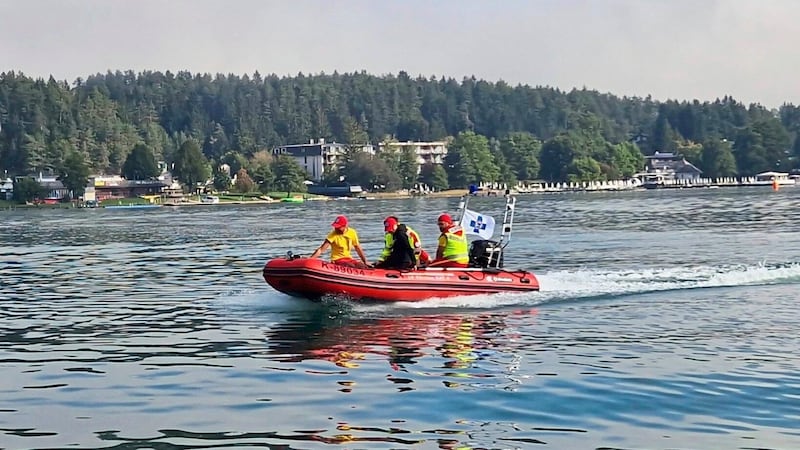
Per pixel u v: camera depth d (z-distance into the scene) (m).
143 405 11.05
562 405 10.75
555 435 9.66
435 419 10.27
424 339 14.99
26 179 138.00
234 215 84.31
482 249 20.14
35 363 13.55
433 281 18.61
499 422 10.12
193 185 152.75
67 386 12.05
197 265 30.14
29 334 16.22
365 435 9.73
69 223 74.25
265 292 21.67
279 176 154.50
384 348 14.27
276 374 12.55
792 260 28.14
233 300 20.27
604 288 20.83
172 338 15.53
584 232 44.88
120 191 148.12
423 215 72.06
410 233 19.11
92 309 19.50
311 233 49.59
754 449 9.16
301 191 154.88
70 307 19.89
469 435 9.69
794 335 14.73
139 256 35.06
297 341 14.98
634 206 82.31
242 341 15.09
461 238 19.72
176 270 28.41
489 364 12.98
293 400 11.15
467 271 19.22
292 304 19.28
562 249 34.31
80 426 10.20
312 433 9.82
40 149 161.25
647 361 12.98
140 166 155.00
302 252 35.56
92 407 10.98
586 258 30.31
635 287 20.95
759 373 12.12
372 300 18.25
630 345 14.19
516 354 13.66
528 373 12.36
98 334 16.11
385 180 160.38
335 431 9.87
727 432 9.68
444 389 11.55
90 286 24.23
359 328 16.14
